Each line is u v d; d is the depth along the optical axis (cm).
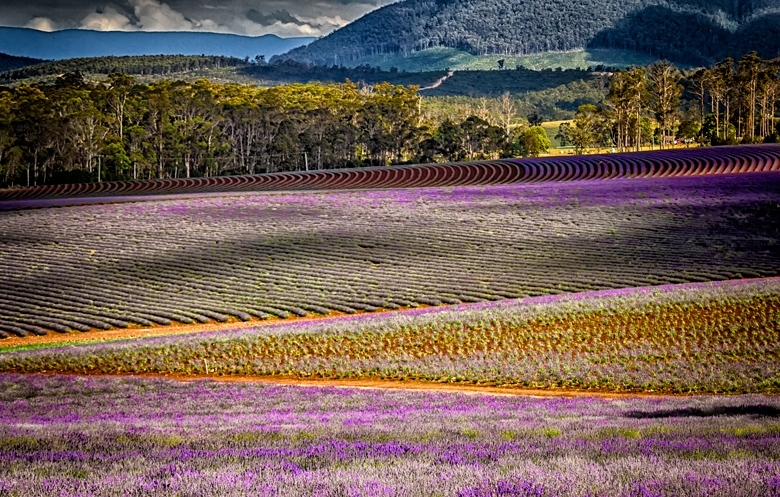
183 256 10350
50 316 8106
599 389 4491
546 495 1357
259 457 1830
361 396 3984
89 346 6234
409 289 8438
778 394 4078
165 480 1530
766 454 1730
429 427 2453
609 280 8250
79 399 4128
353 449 1938
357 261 9781
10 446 2158
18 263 10306
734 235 9838
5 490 1472
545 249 9831
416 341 5778
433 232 11056
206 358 5672
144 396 4194
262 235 11325
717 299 6194
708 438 2012
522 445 1945
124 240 11338
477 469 1572
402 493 1375
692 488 1375
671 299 6312
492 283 8469
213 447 2072
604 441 1977
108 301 8612
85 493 1439
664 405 3247
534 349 5444
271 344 5897
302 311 7900
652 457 1677
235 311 8031
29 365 5725
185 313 8000
